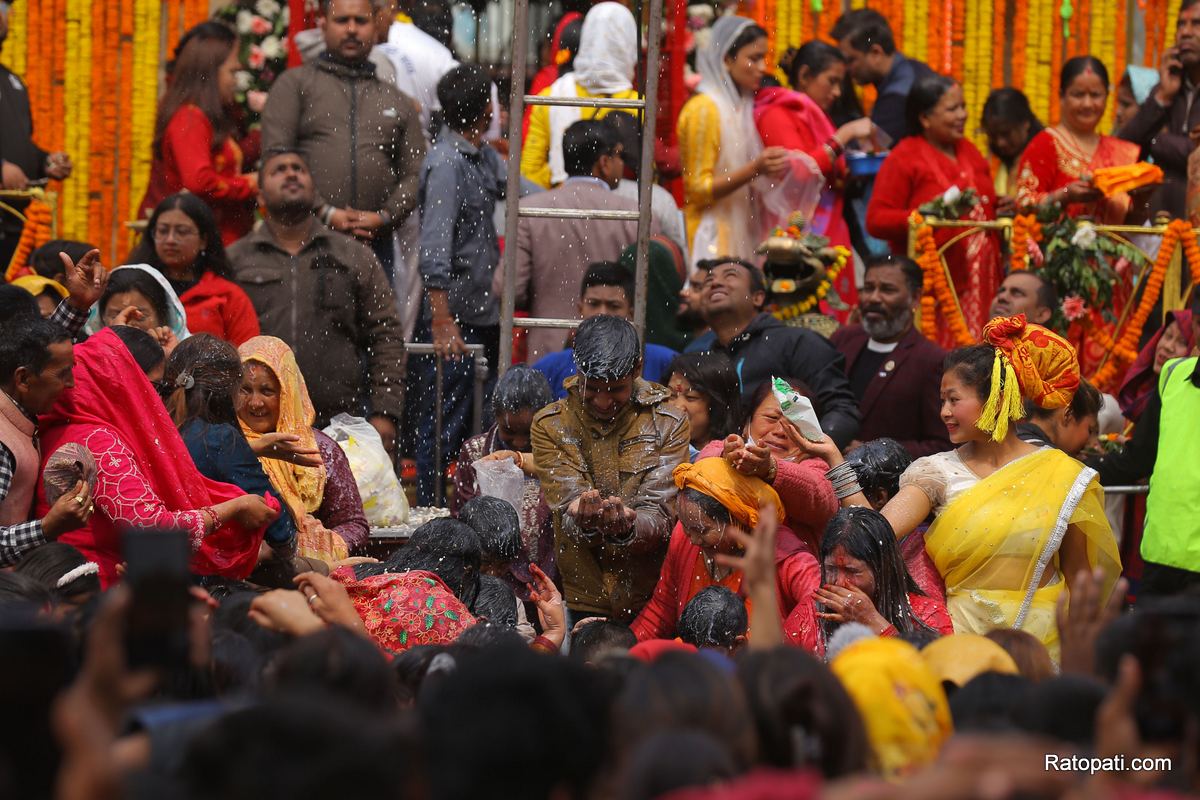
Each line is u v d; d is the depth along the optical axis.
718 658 9.02
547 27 28.47
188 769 6.04
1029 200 23.34
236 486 14.88
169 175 24.67
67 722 5.95
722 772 6.48
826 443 15.59
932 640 11.44
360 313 22.00
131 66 29.05
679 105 26.16
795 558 14.74
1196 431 16.98
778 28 29.80
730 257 21.22
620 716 7.20
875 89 28.56
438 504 21.75
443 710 6.84
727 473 14.80
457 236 23.39
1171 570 16.78
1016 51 30.33
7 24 26.88
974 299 23.47
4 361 13.62
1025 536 14.52
